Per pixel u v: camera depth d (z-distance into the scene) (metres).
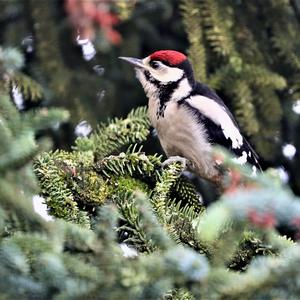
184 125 8.22
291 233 5.20
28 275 3.89
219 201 3.55
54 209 5.72
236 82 8.58
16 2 9.02
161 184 5.91
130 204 5.32
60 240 4.20
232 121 8.37
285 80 8.73
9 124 3.99
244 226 3.93
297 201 3.53
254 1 8.87
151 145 9.41
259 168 8.53
